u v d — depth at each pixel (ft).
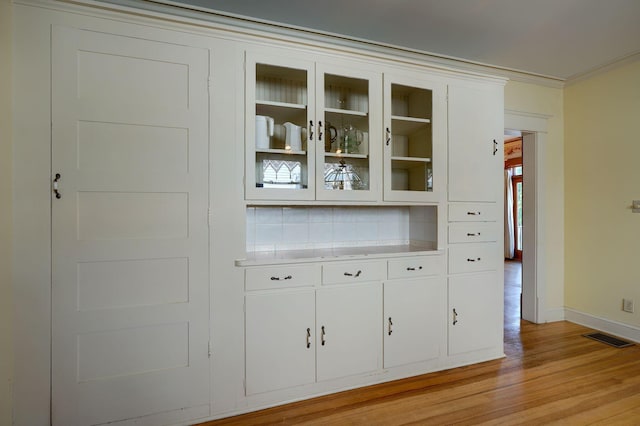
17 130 5.23
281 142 7.21
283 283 6.70
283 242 8.27
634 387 7.30
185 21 6.03
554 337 10.22
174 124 6.04
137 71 5.83
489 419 6.21
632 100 9.92
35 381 5.34
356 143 7.72
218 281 6.30
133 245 5.80
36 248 5.33
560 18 7.98
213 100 6.29
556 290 11.76
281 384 6.69
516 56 9.96
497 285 8.81
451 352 8.26
